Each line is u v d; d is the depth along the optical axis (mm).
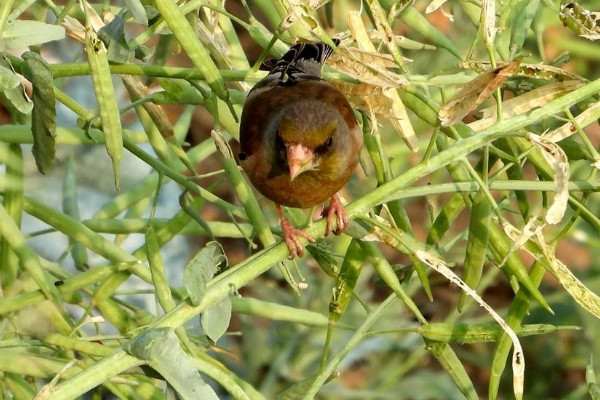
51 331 4754
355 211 4691
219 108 4801
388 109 4742
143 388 4770
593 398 4715
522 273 4719
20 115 4785
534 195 5125
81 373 4617
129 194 4855
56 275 4812
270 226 4777
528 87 4770
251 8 5516
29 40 4688
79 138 4793
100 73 4676
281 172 4738
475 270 4723
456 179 4738
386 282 4719
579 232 4945
